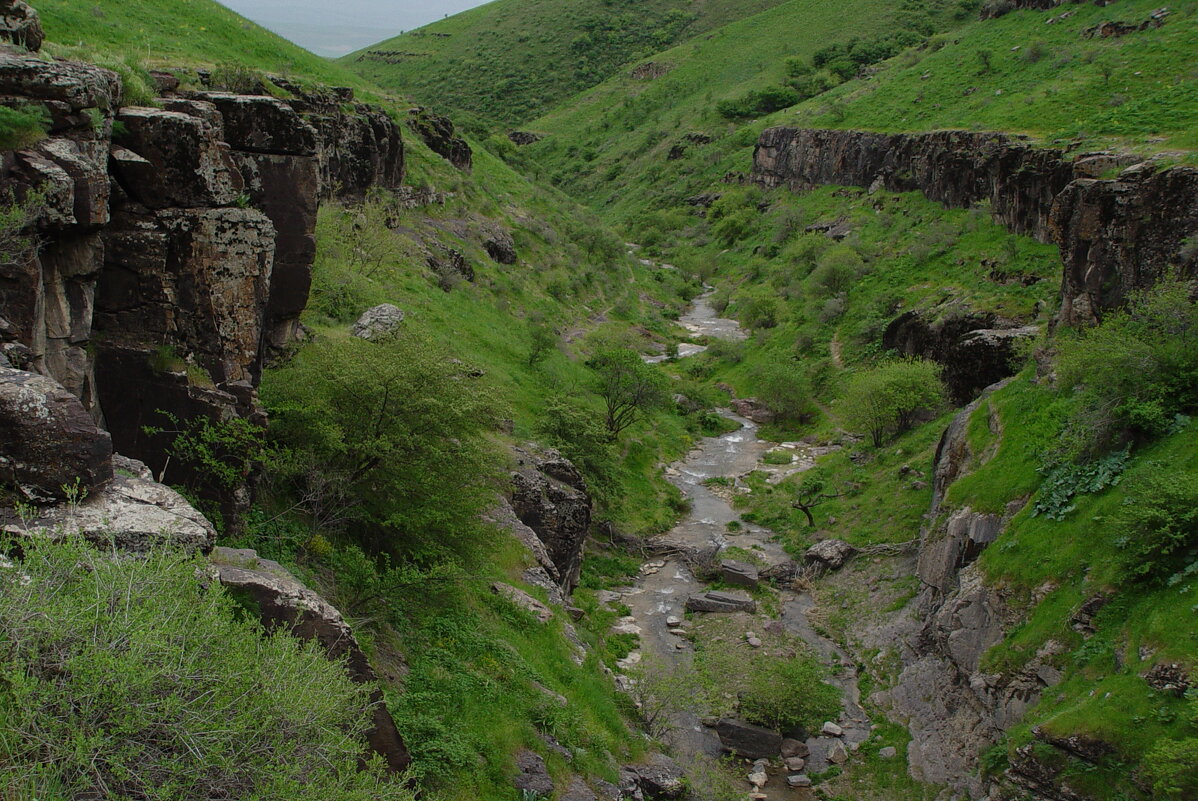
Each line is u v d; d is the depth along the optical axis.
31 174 12.53
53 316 13.49
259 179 19.81
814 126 107.00
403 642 18.59
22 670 7.32
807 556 39.25
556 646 23.83
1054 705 22.05
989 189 67.94
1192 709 18.77
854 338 63.59
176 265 16.14
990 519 29.31
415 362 20.67
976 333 47.19
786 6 192.12
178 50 48.44
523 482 31.27
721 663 30.72
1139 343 27.20
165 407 16.08
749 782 24.83
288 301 20.88
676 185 137.00
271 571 12.18
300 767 8.87
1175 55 70.62
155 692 8.20
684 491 48.41
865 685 30.05
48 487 10.05
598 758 19.66
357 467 20.02
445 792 14.67
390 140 58.56
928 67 103.94
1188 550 22.11
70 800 7.26
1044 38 90.94
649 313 84.31
